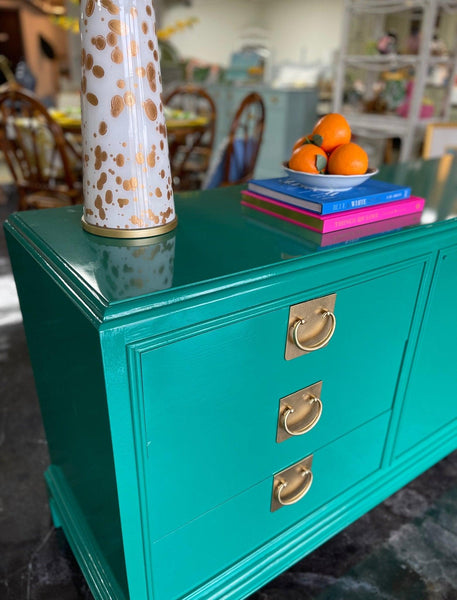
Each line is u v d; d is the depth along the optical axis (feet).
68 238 2.55
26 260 2.74
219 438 2.51
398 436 3.84
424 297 3.24
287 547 3.35
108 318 1.82
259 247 2.50
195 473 2.50
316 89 15.46
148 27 2.19
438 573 3.62
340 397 3.09
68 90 17.89
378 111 11.41
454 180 4.35
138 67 2.20
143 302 1.90
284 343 2.51
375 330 3.02
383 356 3.22
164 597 2.77
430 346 3.59
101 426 2.22
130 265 2.22
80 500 3.24
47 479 3.81
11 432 4.97
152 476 2.31
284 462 2.99
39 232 2.65
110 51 2.14
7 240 3.03
